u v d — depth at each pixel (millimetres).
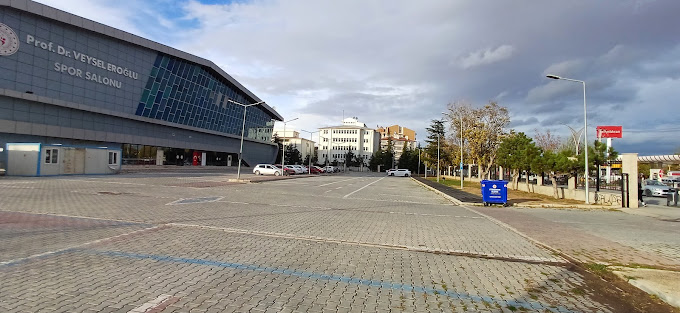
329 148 134250
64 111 43281
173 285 4977
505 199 19219
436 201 21938
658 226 12953
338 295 4883
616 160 22656
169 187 22062
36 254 6230
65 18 41938
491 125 43219
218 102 70312
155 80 54781
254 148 88688
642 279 5969
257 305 4406
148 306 4219
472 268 6594
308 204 16453
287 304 4477
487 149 43438
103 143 47969
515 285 5672
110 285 4879
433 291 5219
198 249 7086
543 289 5535
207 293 4734
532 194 29016
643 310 4816
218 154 74000
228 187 24672
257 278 5457
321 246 7902
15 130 37875
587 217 15391
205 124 67812
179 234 8445
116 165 36844
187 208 13055
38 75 40469
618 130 43719
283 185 29953
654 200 26109
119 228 8805
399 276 5898
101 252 6543
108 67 47969
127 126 51562
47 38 41250
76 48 44219
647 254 8148
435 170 90500
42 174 28703
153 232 8523
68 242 7172
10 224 8719
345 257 7023
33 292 4516
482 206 19312
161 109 56625
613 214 16734
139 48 51938
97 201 13836
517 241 9375
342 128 133875
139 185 22531
